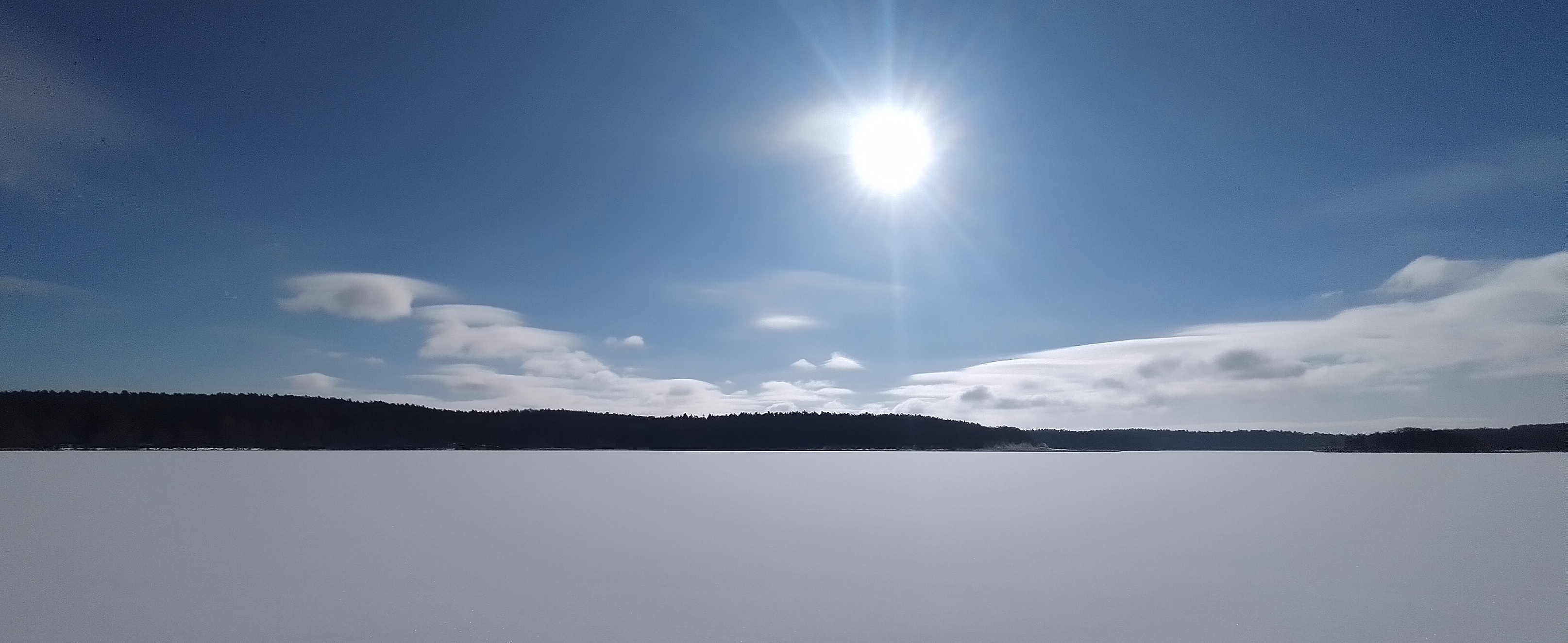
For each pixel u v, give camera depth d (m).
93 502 14.75
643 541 10.39
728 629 6.27
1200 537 10.66
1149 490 18.84
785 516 13.02
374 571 8.36
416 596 7.28
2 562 8.83
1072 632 6.21
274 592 7.40
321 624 6.38
